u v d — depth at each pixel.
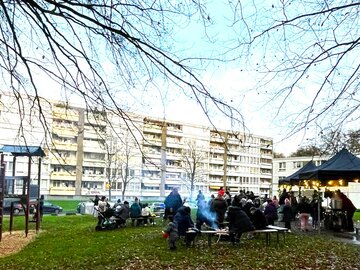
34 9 3.87
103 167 64.50
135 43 4.05
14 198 19.94
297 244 15.27
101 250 14.01
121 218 20.48
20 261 12.76
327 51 5.21
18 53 4.22
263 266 11.26
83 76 4.50
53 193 65.31
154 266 11.40
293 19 5.02
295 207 24.91
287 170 85.19
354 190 57.69
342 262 11.91
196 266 11.29
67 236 18.20
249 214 17.02
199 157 75.25
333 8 4.88
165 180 77.00
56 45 4.25
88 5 3.82
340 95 5.54
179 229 14.24
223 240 15.46
